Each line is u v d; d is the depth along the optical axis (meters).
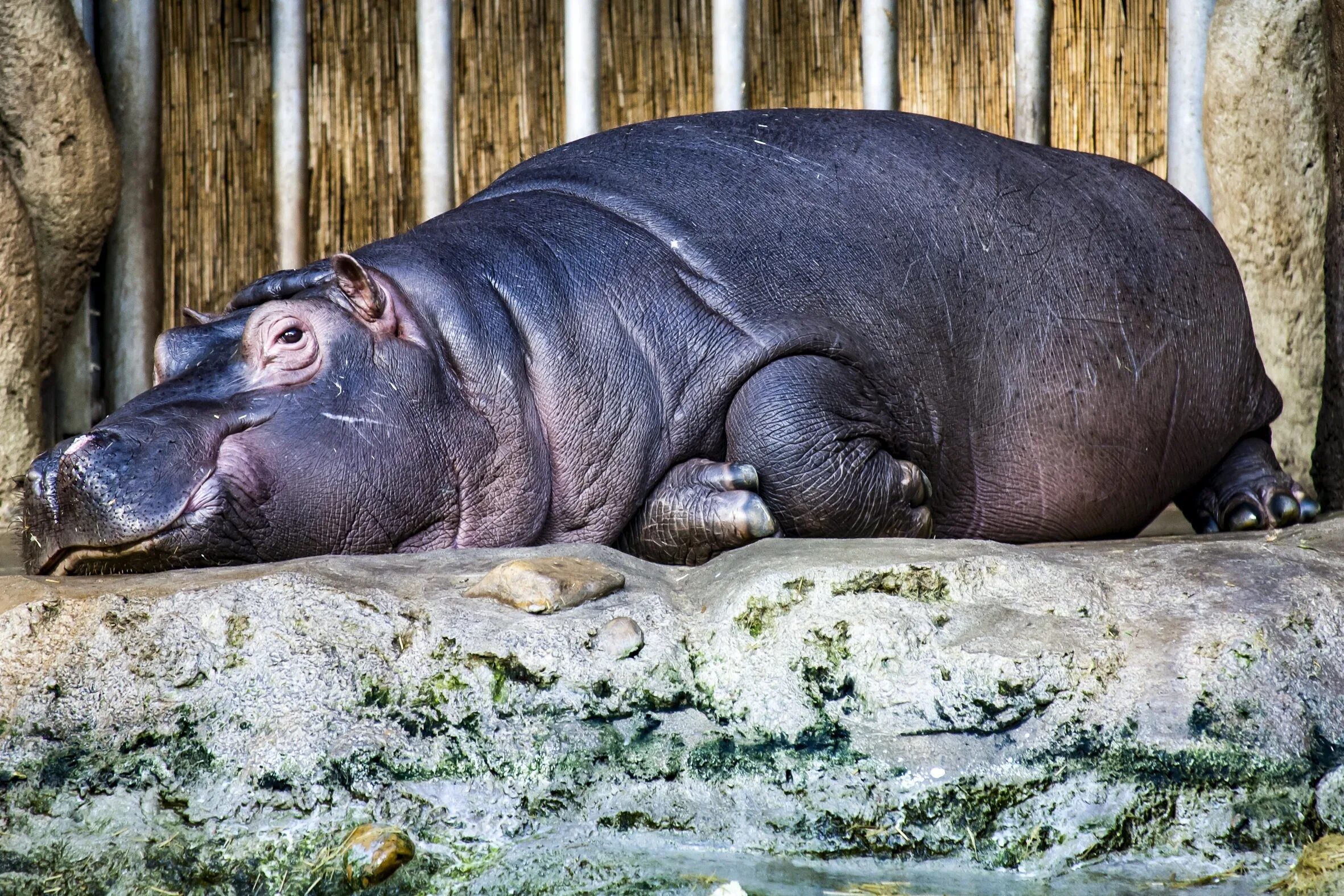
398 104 37.41
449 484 19.73
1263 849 13.99
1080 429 24.66
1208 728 14.59
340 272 19.28
